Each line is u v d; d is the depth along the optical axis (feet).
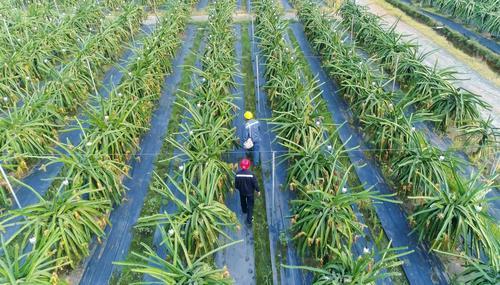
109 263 23.29
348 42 55.77
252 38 55.26
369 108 33.37
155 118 37.99
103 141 27.50
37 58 42.04
